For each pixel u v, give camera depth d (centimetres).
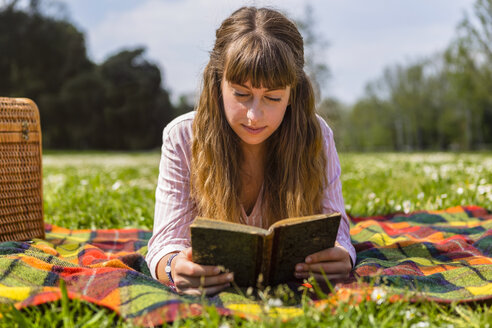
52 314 140
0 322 136
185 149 209
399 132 4978
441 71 4206
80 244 273
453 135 4781
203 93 199
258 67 167
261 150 210
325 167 216
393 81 4591
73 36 3534
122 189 445
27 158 265
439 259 231
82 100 3478
